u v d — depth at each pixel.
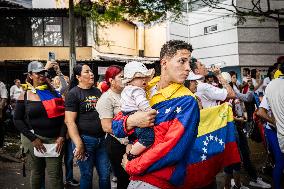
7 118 13.59
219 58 24.73
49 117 4.31
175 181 2.14
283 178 5.81
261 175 6.64
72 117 4.17
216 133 3.34
